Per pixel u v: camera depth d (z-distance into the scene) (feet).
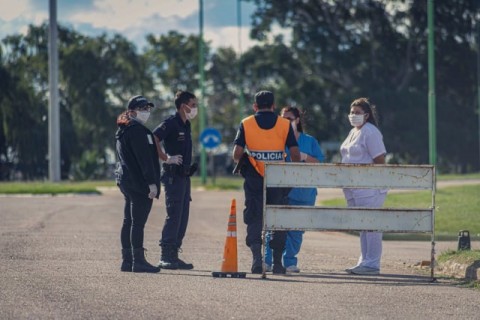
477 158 440.45
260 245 77.87
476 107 449.48
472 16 430.20
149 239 107.34
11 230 113.80
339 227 74.95
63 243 98.32
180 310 56.90
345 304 60.59
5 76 399.85
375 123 82.69
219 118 529.45
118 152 77.97
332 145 436.76
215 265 83.76
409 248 103.96
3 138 402.11
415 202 166.91
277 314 56.18
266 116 77.87
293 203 82.12
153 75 558.97
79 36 451.53
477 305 61.26
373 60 435.12
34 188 218.38
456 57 431.43
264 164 74.33
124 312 55.88
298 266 85.30
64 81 438.40
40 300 59.62
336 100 431.84
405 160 444.14
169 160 80.79
